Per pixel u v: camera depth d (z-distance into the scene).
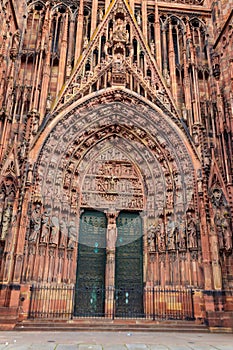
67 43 28.52
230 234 21.28
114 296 22.31
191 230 22.14
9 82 23.36
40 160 22.55
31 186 21.66
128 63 26.83
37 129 23.41
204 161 23.42
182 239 22.23
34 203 21.67
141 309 22.28
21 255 19.47
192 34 29.95
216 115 25.58
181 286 21.30
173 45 29.77
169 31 29.39
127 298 22.62
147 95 26.14
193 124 25.02
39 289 20.20
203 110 26.61
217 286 19.89
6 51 23.53
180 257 22.06
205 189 22.55
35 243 20.83
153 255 23.08
